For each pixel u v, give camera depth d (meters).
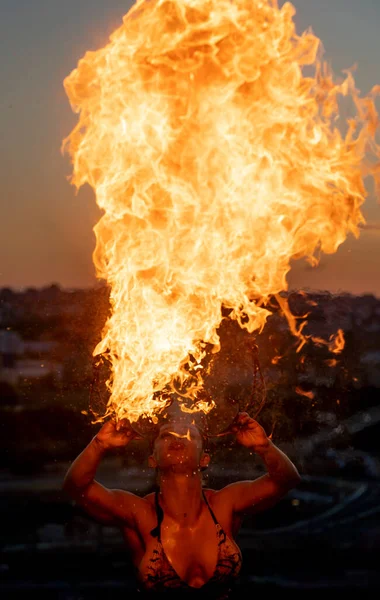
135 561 3.60
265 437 3.55
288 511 48.41
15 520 41.47
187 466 3.49
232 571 3.48
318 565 36.25
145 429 3.57
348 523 46.41
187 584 3.44
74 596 28.89
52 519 40.81
